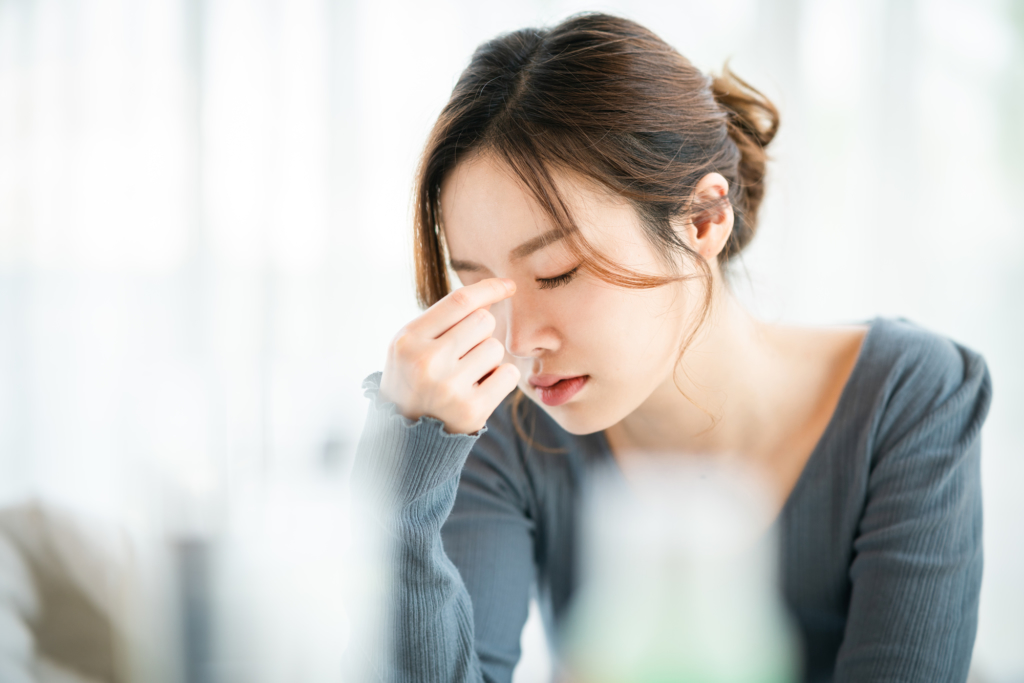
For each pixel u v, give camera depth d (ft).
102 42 7.24
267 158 7.37
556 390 2.42
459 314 2.10
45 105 7.22
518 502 3.04
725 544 2.93
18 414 7.25
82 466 7.25
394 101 7.44
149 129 7.27
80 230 7.30
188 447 6.19
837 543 2.80
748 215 2.93
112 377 7.29
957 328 6.95
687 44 6.89
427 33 7.41
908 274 7.03
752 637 2.97
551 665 3.26
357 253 7.48
